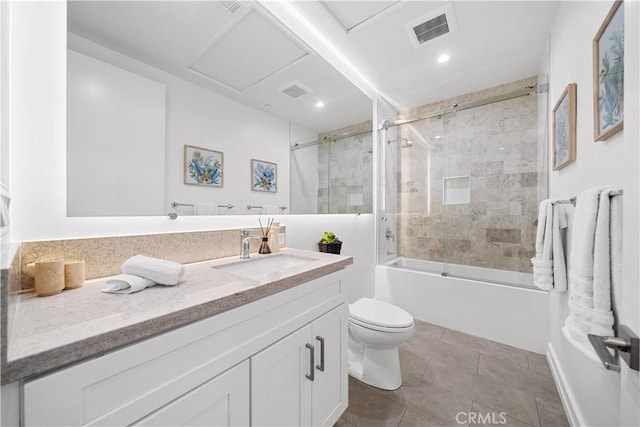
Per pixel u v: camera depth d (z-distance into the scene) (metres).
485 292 2.14
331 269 1.17
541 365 1.75
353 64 2.19
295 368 0.98
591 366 1.09
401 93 2.74
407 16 1.67
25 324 0.54
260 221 1.59
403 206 3.11
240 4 1.37
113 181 1.00
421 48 1.99
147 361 0.58
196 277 0.94
